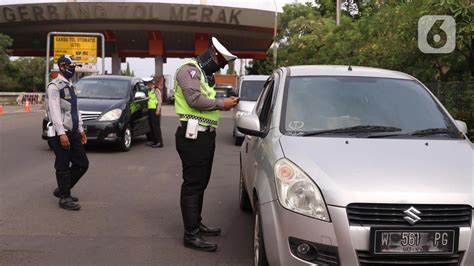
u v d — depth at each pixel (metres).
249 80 15.22
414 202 3.42
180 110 5.02
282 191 3.70
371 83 5.03
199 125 4.98
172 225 5.99
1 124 18.53
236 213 6.57
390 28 14.24
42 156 11.00
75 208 6.55
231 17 52.19
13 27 54.94
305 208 3.55
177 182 8.53
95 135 11.48
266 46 60.91
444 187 3.51
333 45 22.77
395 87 5.02
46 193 7.46
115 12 51.78
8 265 4.61
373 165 3.71
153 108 12.91
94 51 38.91
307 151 3.93
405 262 3.43
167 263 4.74
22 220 6.06
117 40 59.97
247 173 5.38
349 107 4.70
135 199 7.26
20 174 8.91
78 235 5.54
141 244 5.28
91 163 10.31
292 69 5.34
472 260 3.46
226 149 13.24
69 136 6.57
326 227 3.45
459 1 10.74
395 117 4.64
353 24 21.66
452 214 3.47
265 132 4.66
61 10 51.84
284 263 3.61
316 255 3.49
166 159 11.03
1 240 5.31
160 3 51.44
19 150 11.88
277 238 3.66
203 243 5.09
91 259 4.81
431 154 3.95
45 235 5.51
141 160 10.83
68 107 6.54
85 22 53.06
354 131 4.41
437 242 3.43
